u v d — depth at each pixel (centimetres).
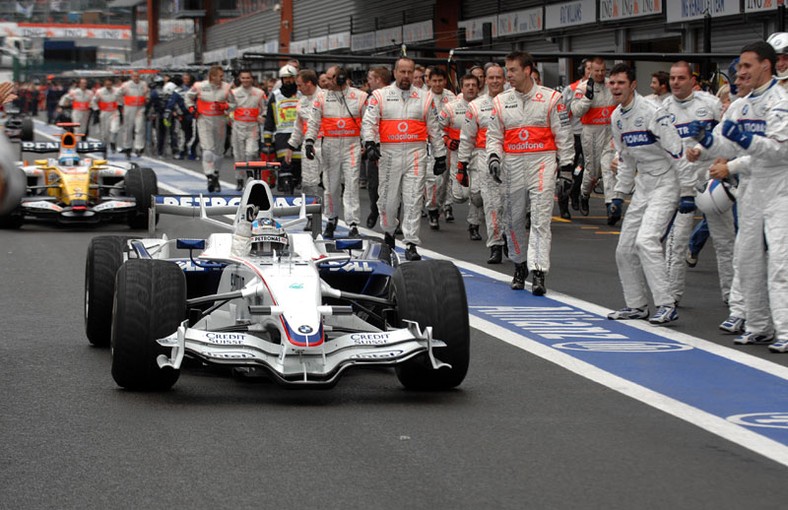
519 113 1795
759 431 1002
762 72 1367
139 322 1088
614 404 1101
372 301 1152
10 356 1305
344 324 1258
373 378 1218
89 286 1334
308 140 2338
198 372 1227
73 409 1059
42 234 2555
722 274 1661
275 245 1218
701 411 1075
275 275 1132
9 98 934
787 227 1356
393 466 888
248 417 1034
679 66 1631
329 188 2386
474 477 862
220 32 9206
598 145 2816
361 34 6203
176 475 860
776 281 1361
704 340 1442
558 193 2881
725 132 1327
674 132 1497
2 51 10844
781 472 879
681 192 1521
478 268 2111
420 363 1127
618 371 1256
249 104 3472
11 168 554
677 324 1559
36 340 1405
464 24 5078
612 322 1575
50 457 905
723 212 1609
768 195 1364
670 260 1672
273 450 928
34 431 983
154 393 1126
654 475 870
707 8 3381
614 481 854
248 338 1076
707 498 816
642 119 1518
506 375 1235
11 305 1666
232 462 894
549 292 1841
